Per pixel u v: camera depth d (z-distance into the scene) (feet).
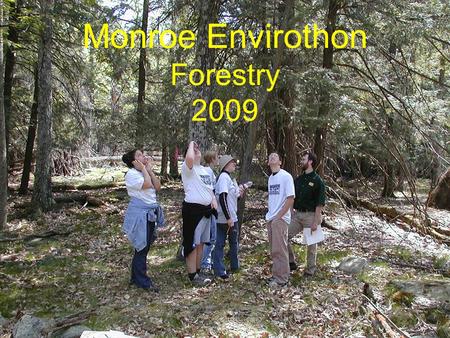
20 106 49.78
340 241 26.78
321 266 21.50
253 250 24.48
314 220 19.57
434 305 16.06
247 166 24.27
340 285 18.79
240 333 14.73
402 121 30.86
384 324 14.51
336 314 16.12
